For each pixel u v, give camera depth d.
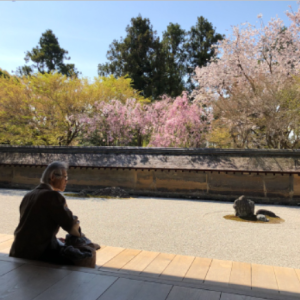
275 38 17.02
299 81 14.44
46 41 39.00
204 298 2.20
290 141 15.44
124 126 18.39
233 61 16.88
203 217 7.94
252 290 2.44
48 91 18.20
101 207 9.13
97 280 2.45
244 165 11.15
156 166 11.84
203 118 17.89
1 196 11.01
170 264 3.42
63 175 2.85
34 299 2.10
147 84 32.53
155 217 7.82
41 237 2.72
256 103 14.68
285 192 10.88
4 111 17.62
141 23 33.75
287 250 5.14
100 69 36.00
